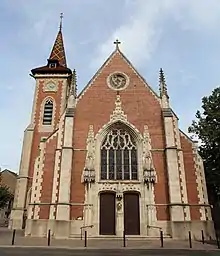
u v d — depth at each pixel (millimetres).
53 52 48281
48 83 41094
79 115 29047
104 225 25609
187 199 25531
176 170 25875
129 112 29234
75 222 24922
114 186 26422
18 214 32656
